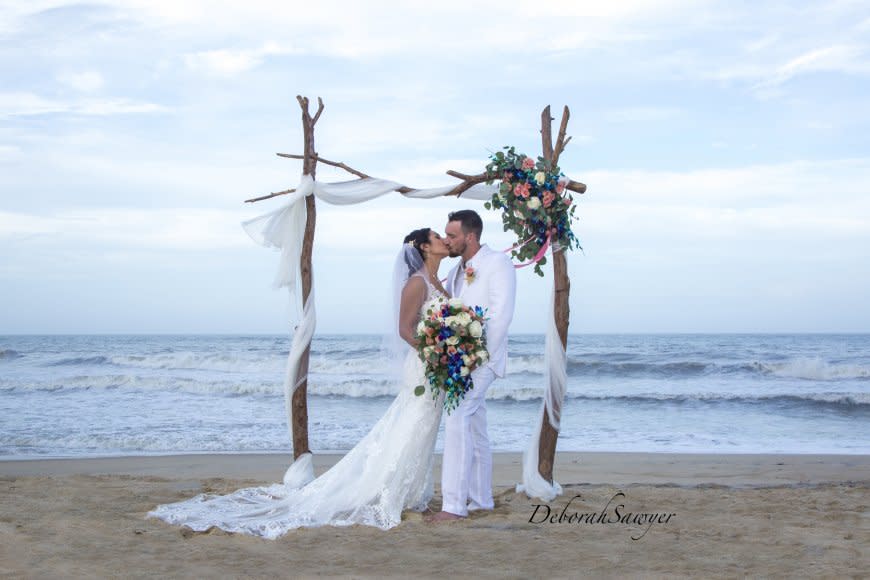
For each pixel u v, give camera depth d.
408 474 5.02
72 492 6.08
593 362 24.34
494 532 4.57
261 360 27.80
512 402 17.39
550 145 5.86
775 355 33.31
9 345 57.25
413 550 4.09
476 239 5.24
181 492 6.12
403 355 5.17
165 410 15.34
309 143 5.91
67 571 3.62
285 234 5.96
